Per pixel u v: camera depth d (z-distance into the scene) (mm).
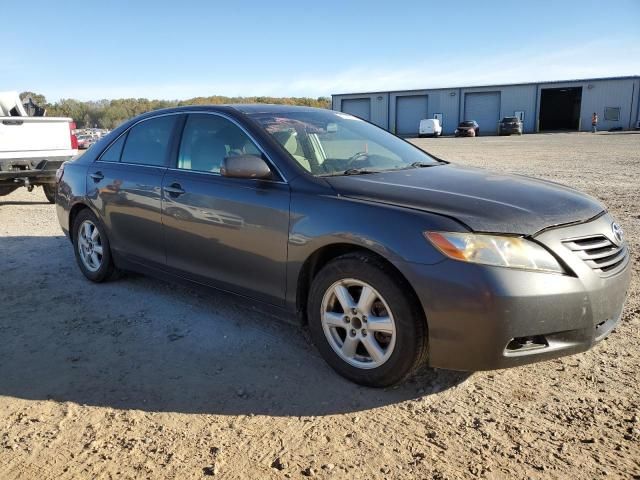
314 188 3473
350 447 2727
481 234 2863
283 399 3186
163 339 4027
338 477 2504
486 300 2773
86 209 5273
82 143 36312
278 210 3539
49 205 10430
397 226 3020
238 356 3734
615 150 22500
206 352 3803
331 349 3400
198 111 4422
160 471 2572
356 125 4660
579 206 3305
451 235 2875
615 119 50812
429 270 2885
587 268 2971
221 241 3920
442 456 2635
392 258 2988
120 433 2885
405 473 2521
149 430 2908
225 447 2746
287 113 4363
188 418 3014
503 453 2645
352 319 3262
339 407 3088
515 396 3146
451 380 3348
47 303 4812
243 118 4055
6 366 3652
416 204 3148
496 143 31844
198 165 4238
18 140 9391
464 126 47469
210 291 4207
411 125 59062
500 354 2830
